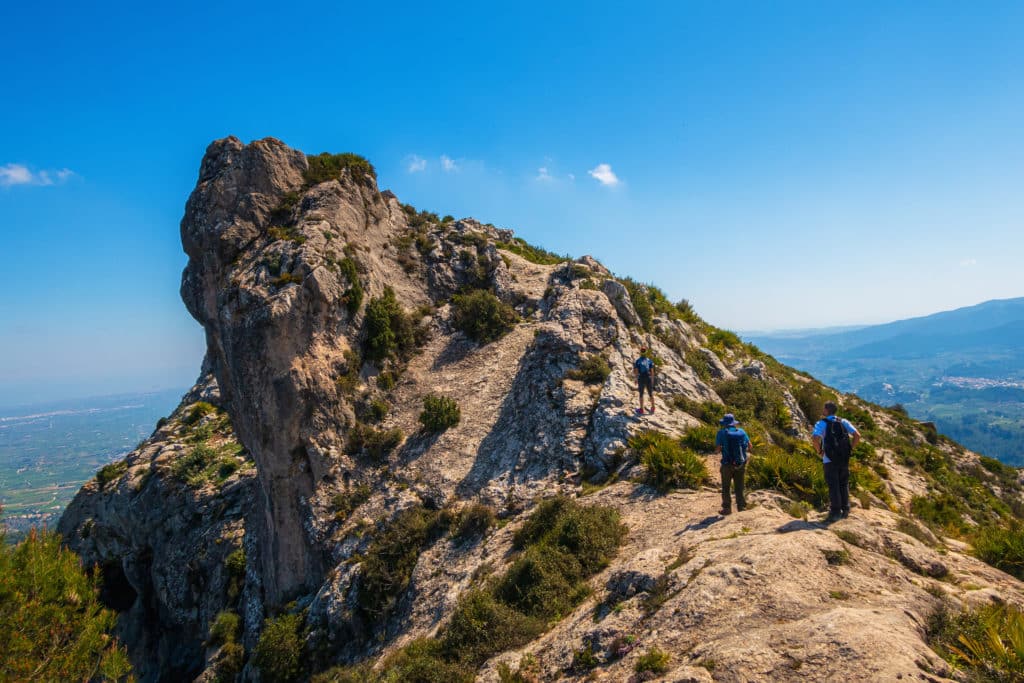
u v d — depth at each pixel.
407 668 12.09
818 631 7.03
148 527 35.22
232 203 30.44
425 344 32.16
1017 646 6.36
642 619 9.08
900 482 22.92
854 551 9.87
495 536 18.33
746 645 7.10
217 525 32.28
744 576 8.78
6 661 11.55
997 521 20.14
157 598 34.97
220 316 26.80
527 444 22.45
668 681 6.97
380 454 26.05
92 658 12.98
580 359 24.92
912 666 6.13
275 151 32.28
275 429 25.25
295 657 19.09
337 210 31.73
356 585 19.98
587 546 13.74
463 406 27.19
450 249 37.97
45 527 14.52
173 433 42.91
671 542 11.95
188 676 29.39
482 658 11.57
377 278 32.56
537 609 12.45
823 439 11.68
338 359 27.73
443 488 22.64
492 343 31.19
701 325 38.91
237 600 27.95
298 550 24.66
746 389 27.64
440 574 18.36
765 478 14.85
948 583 9.63
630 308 29.58
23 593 12.41
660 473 16.31
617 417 20.20
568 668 9.19
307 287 26.64
